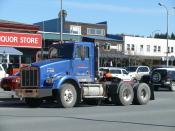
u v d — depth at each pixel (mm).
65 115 17844
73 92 21812
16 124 14750
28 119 16266
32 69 21719
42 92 21359
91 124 14898
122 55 82188
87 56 23078
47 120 15977
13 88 27484
